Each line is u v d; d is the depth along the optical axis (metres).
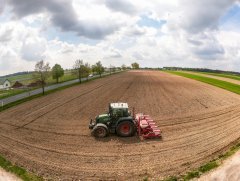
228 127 22.42
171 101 36.03
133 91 47.66
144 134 19.98
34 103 38.31
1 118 28.83
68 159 16.22
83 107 32.91
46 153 17.30
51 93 49.12
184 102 35.19
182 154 16.55
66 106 34.06
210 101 35.94
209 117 26.31
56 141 19.64
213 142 18.61
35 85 93.38
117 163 15.49
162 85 58.91
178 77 87.06
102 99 38.84
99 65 96.31
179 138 19.66
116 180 13.58
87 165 15.32
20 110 33.16
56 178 13.88
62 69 82.69
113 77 91.81
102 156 16.52
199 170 14.23
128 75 103.19
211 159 15.66
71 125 24.17
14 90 80.19
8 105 37.47
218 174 13.75
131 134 20.11
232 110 29.59
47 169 14.95
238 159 15.30
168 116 26.84
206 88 52.41
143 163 15.39
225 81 70.38
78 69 70.69
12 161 16.17
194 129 22.05
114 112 20.19
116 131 20.08
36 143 19.36
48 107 34.06
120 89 51.31
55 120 26.39
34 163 15.78
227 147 17.52
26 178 13.84
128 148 17.77
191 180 13.30
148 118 22.08
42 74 47.25
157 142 18.86
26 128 23.78
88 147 18.11
